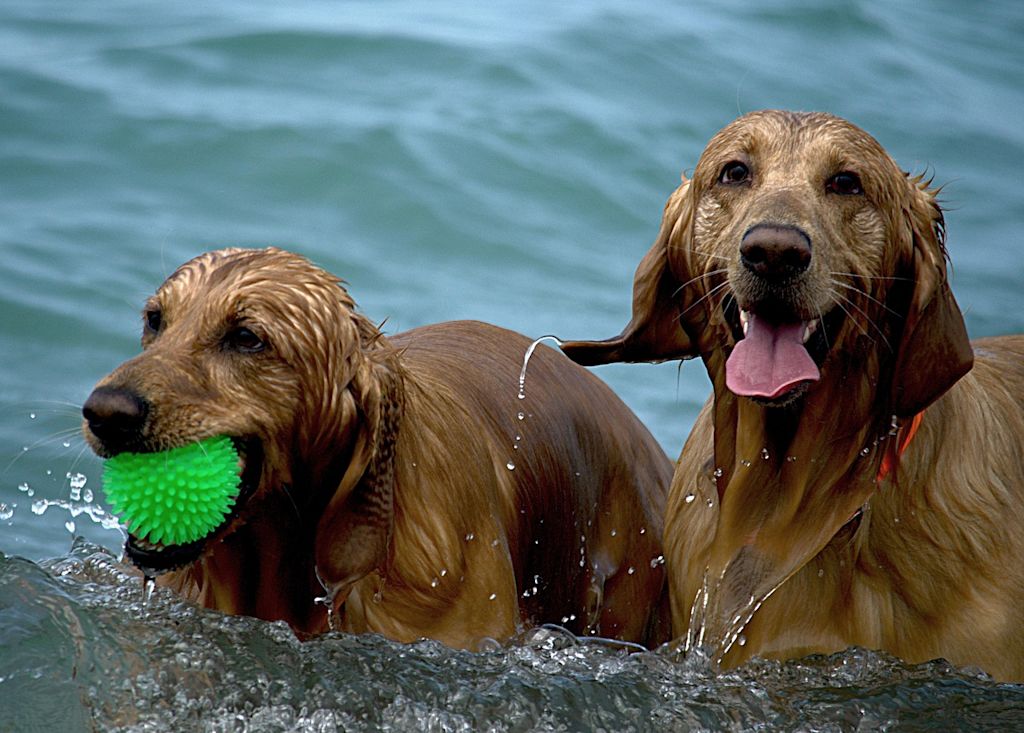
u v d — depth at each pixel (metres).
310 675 9.05
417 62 23.19
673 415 16.19
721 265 9.59
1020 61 27.83
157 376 8.57
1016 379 10.82
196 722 8.60
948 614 9.77
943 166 22.36
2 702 8.48
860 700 9.44
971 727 9.21
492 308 17.25
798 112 9.87
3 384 14.63
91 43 23.02
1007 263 19.58
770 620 9.96
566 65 23.62
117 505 8.62
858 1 29.06
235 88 21.75
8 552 12.04
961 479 9.88
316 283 9.18
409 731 8.80
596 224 19.58
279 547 9.48
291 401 8.96
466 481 10.07
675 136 21.95
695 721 9.20
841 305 9.32
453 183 19.78
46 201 18.38
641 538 12.27
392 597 9.65
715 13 27.23
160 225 18.06
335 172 19.61
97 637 9.08
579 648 10.27
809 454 9.75
